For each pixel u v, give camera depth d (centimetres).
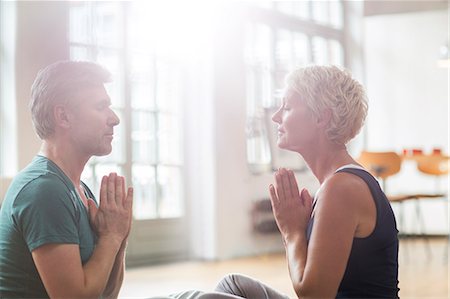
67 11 653
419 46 1148
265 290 226
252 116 908
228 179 860
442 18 1138
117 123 220
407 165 1149
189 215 853
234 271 734
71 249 200
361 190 198
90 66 219
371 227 198
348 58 1139
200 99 852
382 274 200
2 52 627
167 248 824
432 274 705
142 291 593
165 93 823
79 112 214
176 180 838
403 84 1155
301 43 1022
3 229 205
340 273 194
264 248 909
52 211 199
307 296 195
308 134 210
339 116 206
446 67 1128
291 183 212
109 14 755
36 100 216
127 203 217
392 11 1149
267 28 951
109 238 212
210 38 846
